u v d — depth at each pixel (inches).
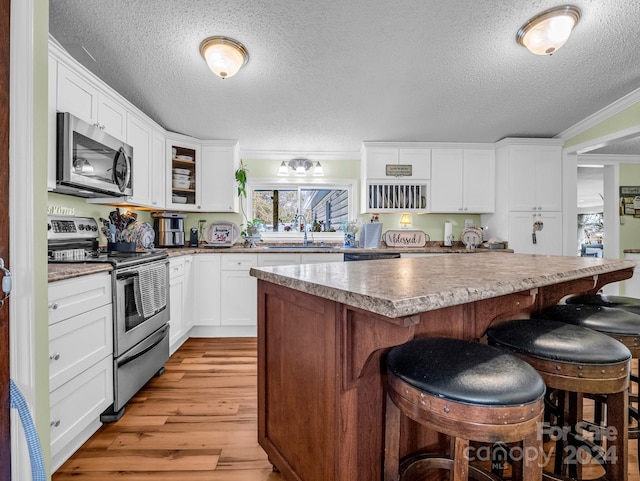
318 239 166.6
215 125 126.8
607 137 117.3
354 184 163.6
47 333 40.0
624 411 41.0
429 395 30.3
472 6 66.1
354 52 81.2
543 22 68.6
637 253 151.1
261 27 72.0
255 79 93.7
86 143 75.3
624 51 80.7
